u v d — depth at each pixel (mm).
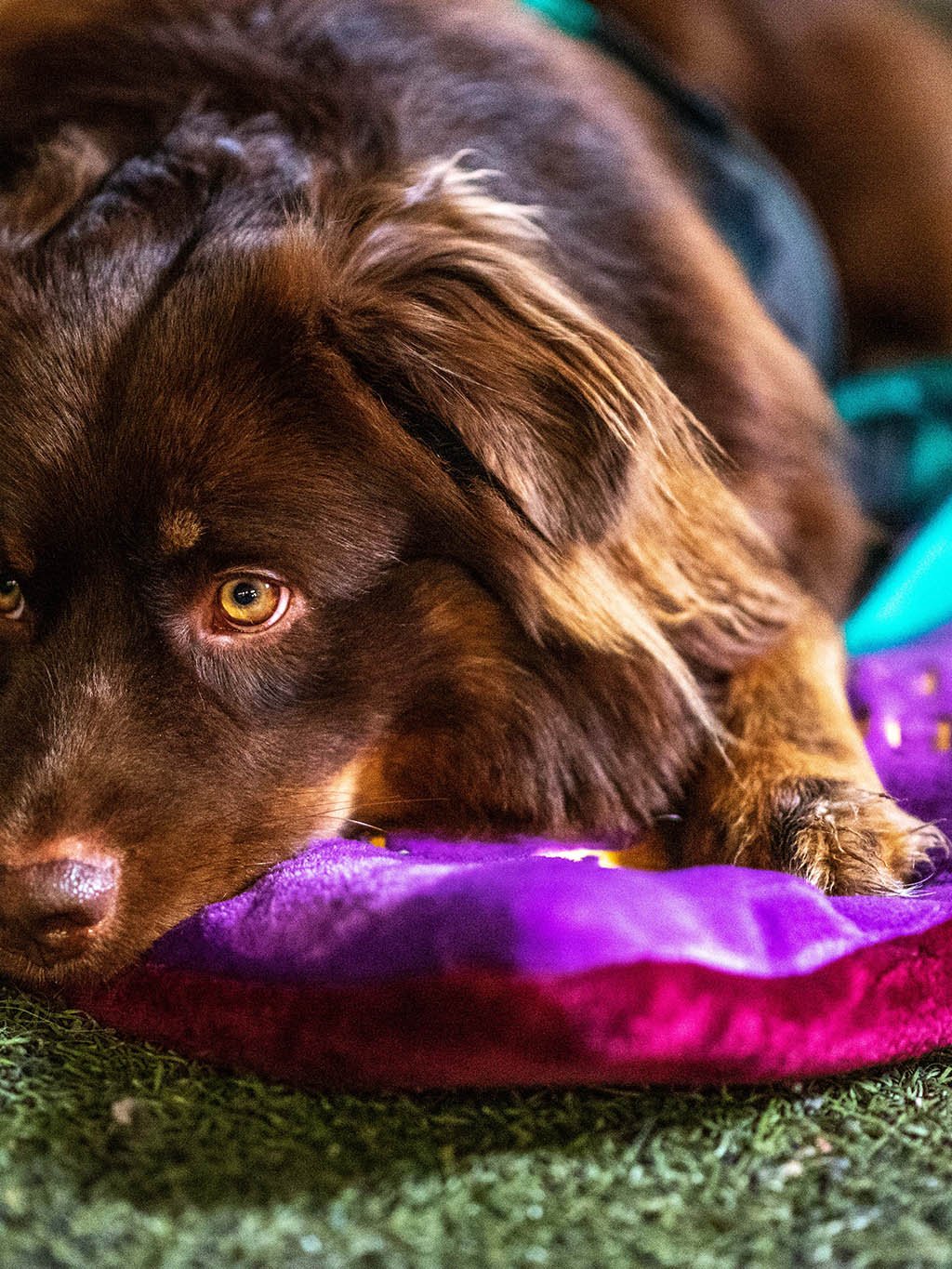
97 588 639
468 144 730
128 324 642
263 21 745
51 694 631
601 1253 516
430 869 585
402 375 642
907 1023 572
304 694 649
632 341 709
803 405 805
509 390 640
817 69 1035
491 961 534
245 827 639
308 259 650
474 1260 512
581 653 680
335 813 661
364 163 706
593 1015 533
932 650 772
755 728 703
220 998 566
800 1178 543
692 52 1002
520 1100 562
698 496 687
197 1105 558
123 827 616
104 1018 591
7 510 642
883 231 1052
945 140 1061
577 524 642
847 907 589
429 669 673
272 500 634
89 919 604
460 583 670
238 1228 517
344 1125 553
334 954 556
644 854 690
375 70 736
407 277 660
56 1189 526
